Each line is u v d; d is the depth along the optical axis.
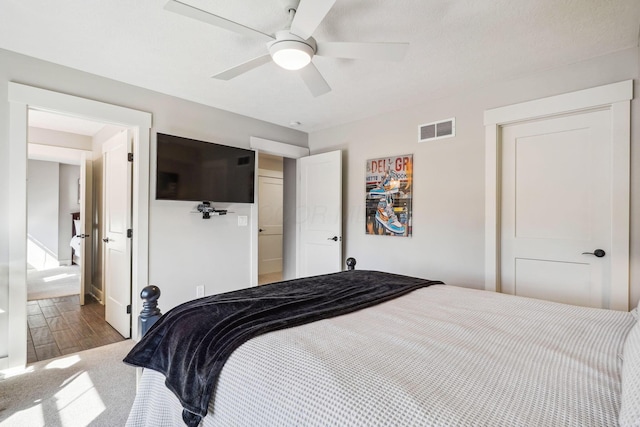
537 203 2.60
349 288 1.85
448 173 3.02
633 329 1.04
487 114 2.77
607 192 2.28
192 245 3.19
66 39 2.07
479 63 2.37
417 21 1.86
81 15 1.82
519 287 2.69
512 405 0.73
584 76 2.32
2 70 2.19
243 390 0.94
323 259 3.97
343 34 2.00
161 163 2.85
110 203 3.26
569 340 1.14
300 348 1.03
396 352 1.02
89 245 4.20
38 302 3.98
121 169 2.98
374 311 1.48
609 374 0.88
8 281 2.22
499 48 2.15
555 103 2.43
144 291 1.58
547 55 2.25
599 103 2.25
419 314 1.44
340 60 2.33
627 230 2.17
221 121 3.42
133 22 1.89
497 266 2.75
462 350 1.04
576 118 2.41
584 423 0.66
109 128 3.69
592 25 1.89
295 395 0.83
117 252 3.05
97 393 1.99
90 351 2.58
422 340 1.12
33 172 6.43
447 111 3.04
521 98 2.60
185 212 3.14
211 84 2.77
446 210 3.03
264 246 6.04
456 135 2.97
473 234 2.86
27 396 1.95
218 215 3.39
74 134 4.12
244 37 2.03
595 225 2.33
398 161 3.40
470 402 0.75
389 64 2.39
